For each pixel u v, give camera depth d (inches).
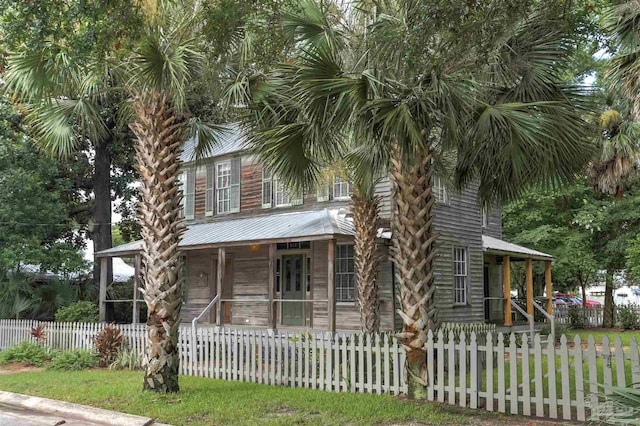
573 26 322.3
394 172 346.6
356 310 656.4
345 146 437.1
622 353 285.6
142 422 298.5
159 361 364.8
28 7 259.4
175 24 347.9
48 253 837.8
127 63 343.6
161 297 364.8
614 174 772.0
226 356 457.7
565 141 317.7
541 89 332.2
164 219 366.6
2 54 333.4
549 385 306.8
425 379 340.8
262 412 315.9
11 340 659.4
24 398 373.7
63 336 602.9
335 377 385.4
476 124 312.5
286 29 329.4
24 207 805.2
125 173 1079.0
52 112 414.6
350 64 345.4
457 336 443.2
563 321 1026.7
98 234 964.0
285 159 362.9
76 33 292.5
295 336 424.2
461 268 742.5
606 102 761.6
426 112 291.3
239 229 702.5
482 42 286.8
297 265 729.0
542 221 1029.2
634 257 832.3
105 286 786.8
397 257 348.5
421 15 269.9
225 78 382.6
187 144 877.8
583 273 1080.2
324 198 698.8
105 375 461.7
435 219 690.8
